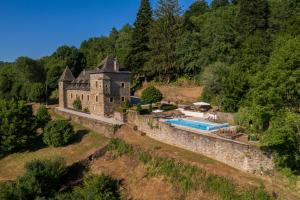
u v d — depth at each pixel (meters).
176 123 43.03
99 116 53.88
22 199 29.48
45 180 32.38
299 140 25.98
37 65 93.25
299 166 26.83
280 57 28.48
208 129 39.00
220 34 62.31
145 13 78.75
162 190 30.92
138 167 35.12
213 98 53.88
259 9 61.25
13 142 45.28
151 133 41.97
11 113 46.22
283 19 61.44
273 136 25.53
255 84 29.52
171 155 34.34
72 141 45.84
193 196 29.02
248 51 52.25
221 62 57.34
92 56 106.12
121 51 88.62
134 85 78.38
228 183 28.06
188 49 69.19
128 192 31.98
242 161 30.22
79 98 63.09
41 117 50.91
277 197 25.77
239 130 37.00
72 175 36.94
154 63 72.44
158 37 73.25
